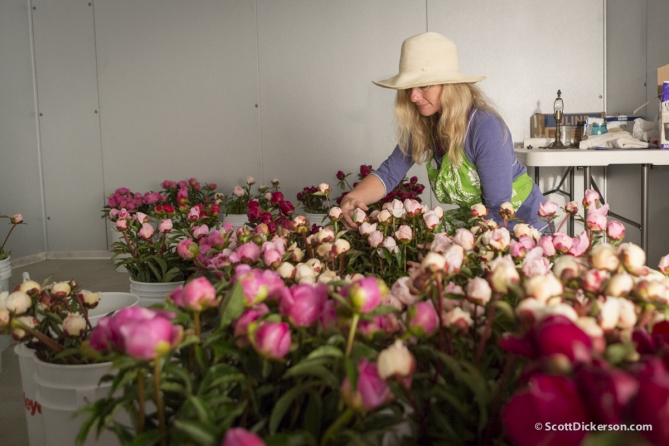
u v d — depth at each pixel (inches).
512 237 65.0
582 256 40.6
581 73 181.6
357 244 61.9
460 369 22.5
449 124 79.4
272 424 22.5
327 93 195.6
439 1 186.1
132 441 22.2
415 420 24.4
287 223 59.1
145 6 202.2
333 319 26.2
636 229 163.0
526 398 16.2
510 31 183.2
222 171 204.1
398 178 90.9
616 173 175.3
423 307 25.4
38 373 43.8
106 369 41.9
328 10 192.7
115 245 77.4
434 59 79.0
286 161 200.2
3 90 197.0
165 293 66.3
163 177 207.9
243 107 200.5
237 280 25.9
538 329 18.8
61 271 190.4
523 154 149.7
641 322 24.6
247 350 26.5
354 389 21.5
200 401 22.0
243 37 198.2
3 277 105.0
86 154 211.5
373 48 191.8
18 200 203.5
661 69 137.6
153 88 205.0
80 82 208.5
